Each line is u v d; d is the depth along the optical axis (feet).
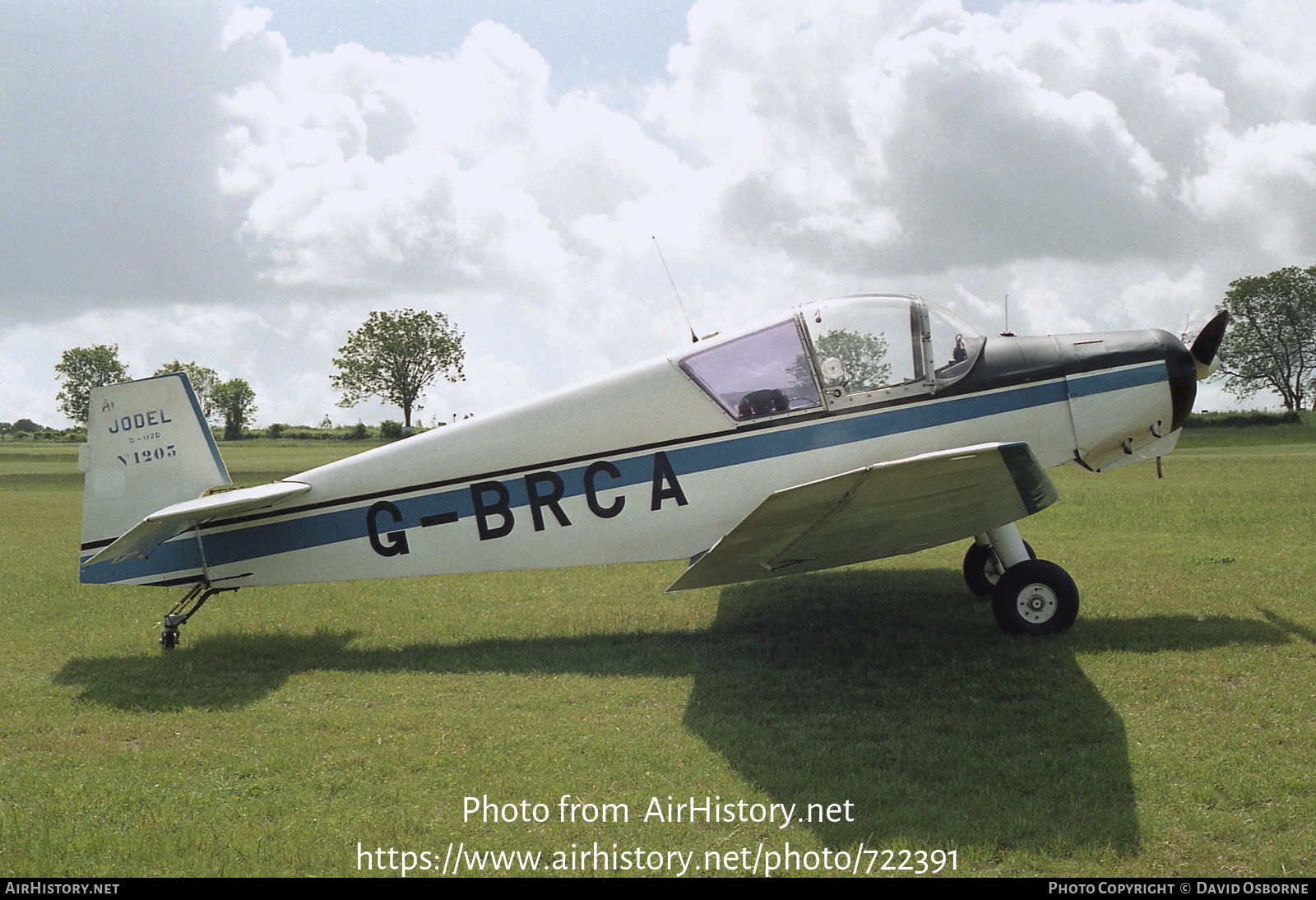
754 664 18.92
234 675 19.58
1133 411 20.98
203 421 22.52
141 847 11.51
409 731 15.78
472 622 23.99
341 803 12.82
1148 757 13.21
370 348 310.45
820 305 20.47
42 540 44.34
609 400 20.98
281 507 22.16
